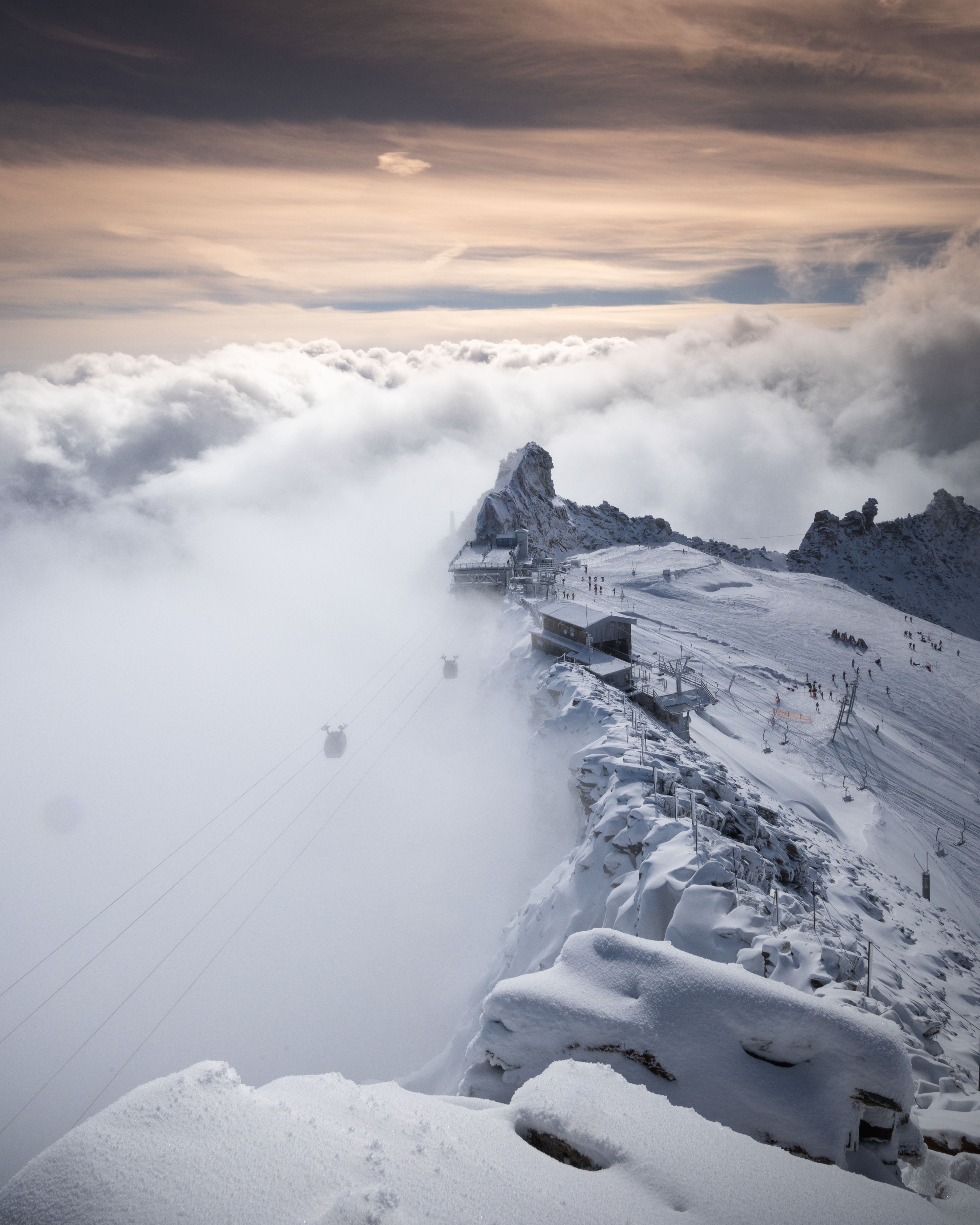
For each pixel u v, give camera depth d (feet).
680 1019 19.33
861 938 73.51
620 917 49.29
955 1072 40.37
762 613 393.29
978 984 72.95
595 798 86.02
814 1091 18.20
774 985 19.83
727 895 38.99
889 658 352.69
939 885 145.48
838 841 136.36
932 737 273.13
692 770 85.51
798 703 258.57
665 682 182.50
